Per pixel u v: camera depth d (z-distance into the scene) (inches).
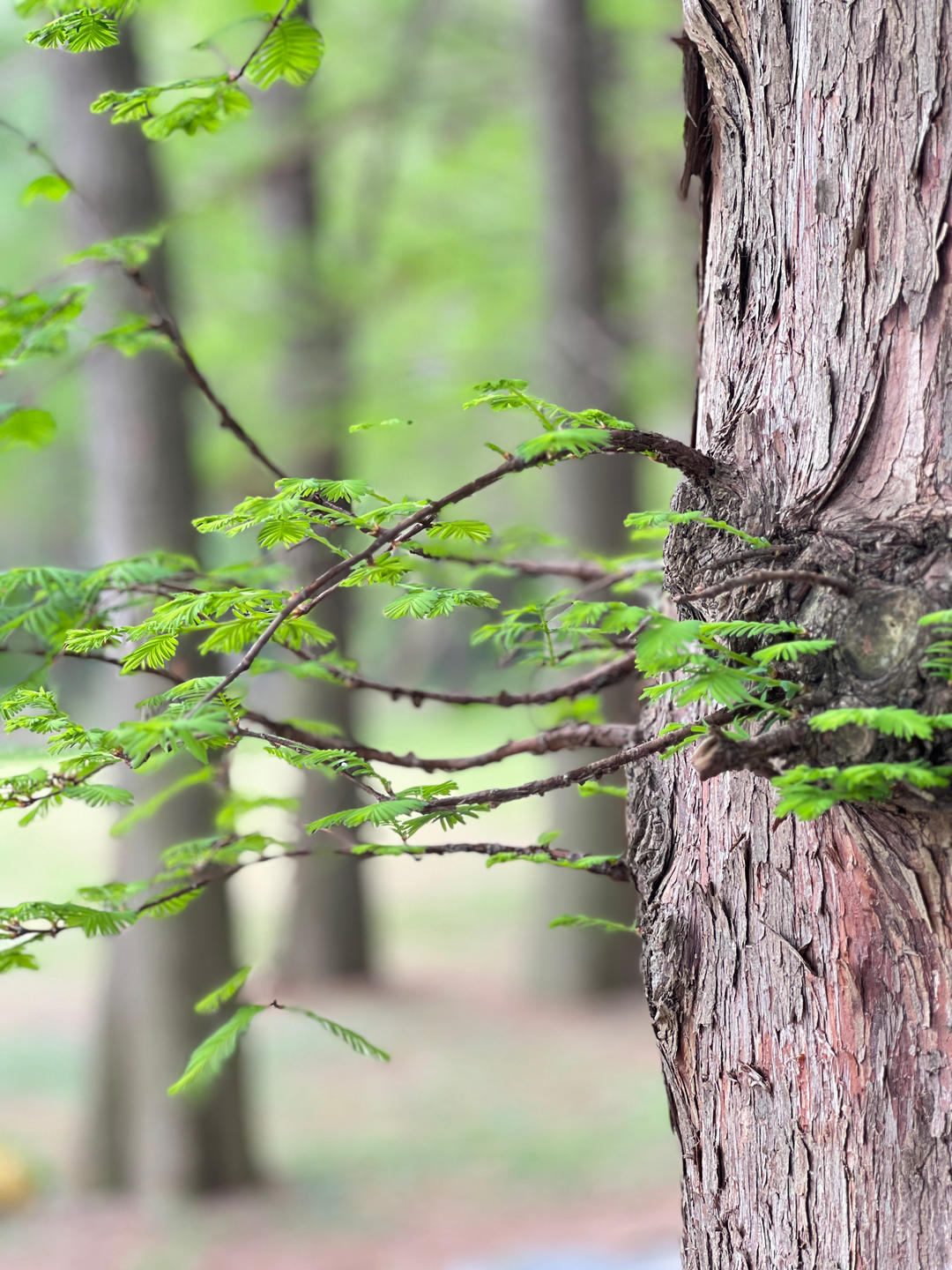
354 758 59.4
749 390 63.6
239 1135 260.5
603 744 75.6
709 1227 65.4
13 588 75.8
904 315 57.0
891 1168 57.4
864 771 45.8
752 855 62.4
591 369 322.7
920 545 53.4
